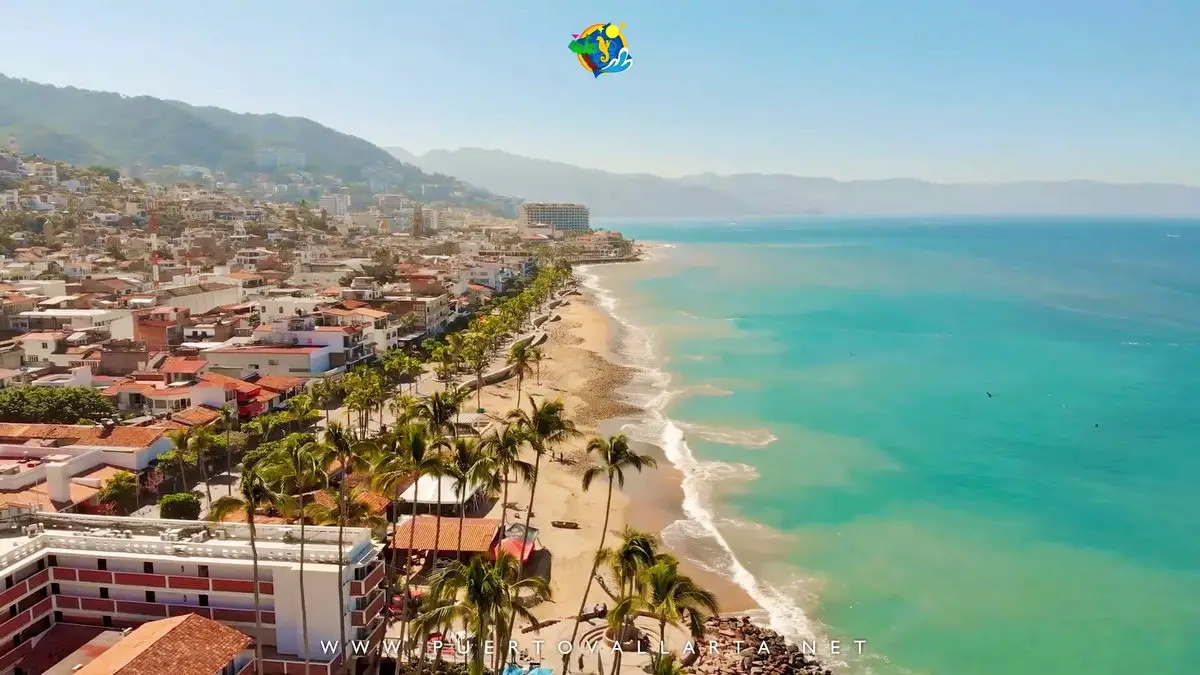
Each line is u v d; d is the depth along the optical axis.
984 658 60.47
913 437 115.56
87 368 114.81
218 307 175.25
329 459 57.12
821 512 88.62
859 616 66.50
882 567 75.44
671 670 43.62
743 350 181.38
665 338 197.50
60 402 99.56
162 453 87.88
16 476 73.06
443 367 137.88
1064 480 98.06
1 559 47.69
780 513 88.25
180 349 132.38
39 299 162.88
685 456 107.31
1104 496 92.81
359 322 146.50
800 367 162.88
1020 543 80.62
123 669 39.22
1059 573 74.19
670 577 44.25
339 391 120.75
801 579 73.00
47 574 50.19
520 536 72.62
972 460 105.69
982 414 126.94
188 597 50.41
